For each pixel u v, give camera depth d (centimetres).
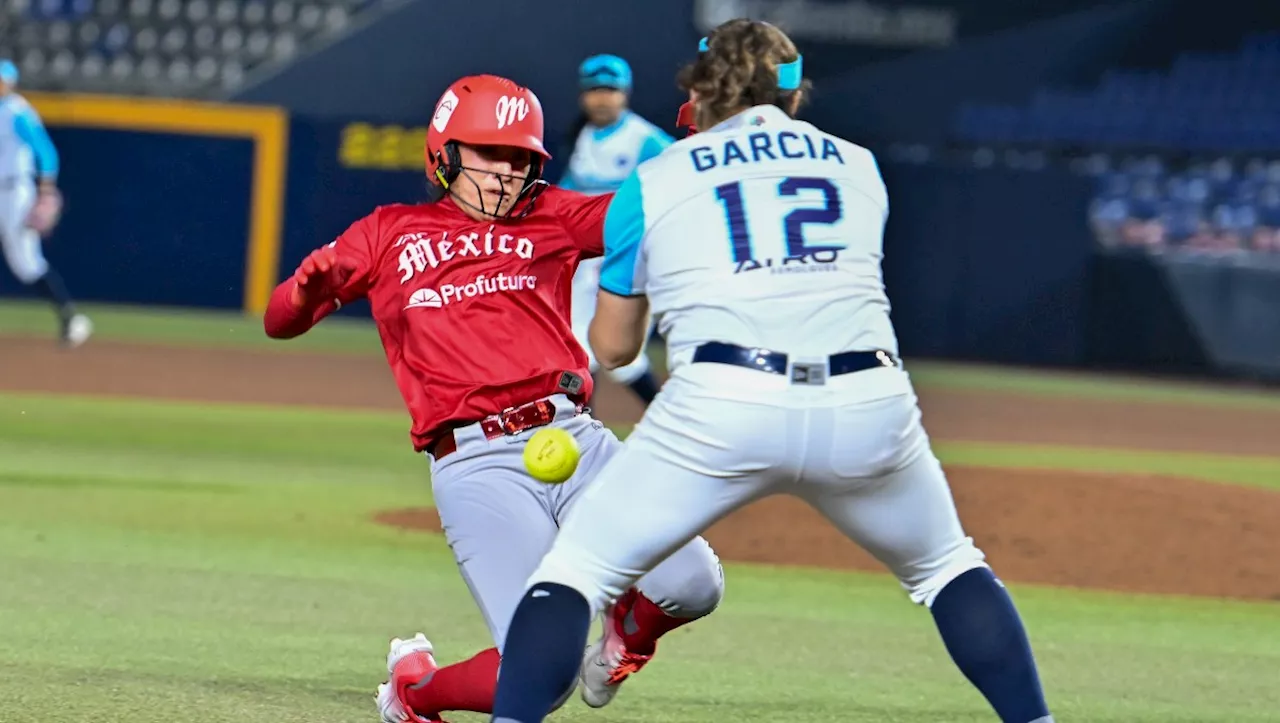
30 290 8612
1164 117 9131
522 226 1536
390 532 3031
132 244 8444
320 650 2050
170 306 8444
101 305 8494
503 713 1260
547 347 1525
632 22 8781
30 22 9569
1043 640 2314
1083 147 9125
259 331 7800
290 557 2730
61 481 3431
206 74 9469
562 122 8706
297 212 8331
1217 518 3216
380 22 8775
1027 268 8088
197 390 5444
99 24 9569
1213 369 7919
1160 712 1895
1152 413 6206
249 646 2053
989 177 8044
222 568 2600
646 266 1350
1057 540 3027
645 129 3803
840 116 9162
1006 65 9219
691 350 1295
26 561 2564
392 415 5069
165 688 1805
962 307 8081
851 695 1917
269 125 8294
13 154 6041
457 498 1478
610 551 1296
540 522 1462
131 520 3009
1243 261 7869
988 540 3014
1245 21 9325
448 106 1527
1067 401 6512
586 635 1287
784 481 1297
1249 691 2031
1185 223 8781
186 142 8369
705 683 1958
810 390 1266
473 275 1510
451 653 2061
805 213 1316
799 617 2419
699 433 1267
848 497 1312
